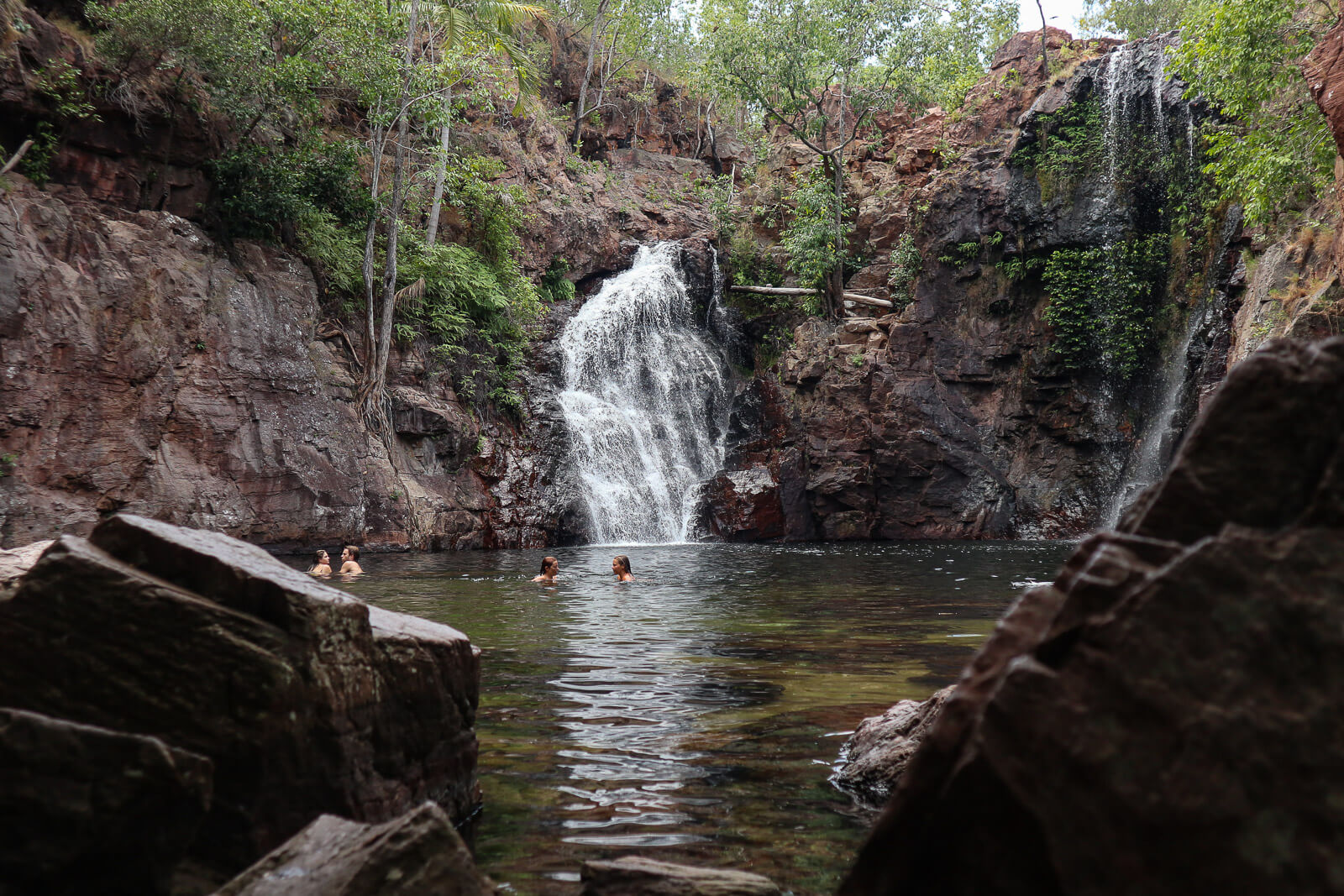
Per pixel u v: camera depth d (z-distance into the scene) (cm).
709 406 3378
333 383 2219
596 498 2822
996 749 188
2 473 1555
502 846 330
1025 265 2998
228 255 2072
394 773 344
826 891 285
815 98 3522
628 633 875
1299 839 162
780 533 2923
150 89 1961
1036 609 215
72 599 311
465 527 2427
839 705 559
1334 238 1839
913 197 3297
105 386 1734
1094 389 2938
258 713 303
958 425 2992
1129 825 174
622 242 3666
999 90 3347
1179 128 2741
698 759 442
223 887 264
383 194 2514
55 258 1719
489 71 2784
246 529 1919
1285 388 202
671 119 4600
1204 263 2683
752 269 3672
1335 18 1678
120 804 258
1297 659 174
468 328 2738
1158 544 199
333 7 2177
